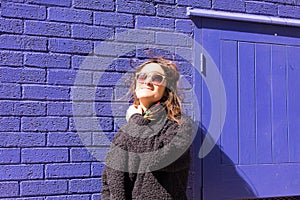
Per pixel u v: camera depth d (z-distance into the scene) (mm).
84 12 2977
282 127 3373
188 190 3084
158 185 2236
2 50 2779
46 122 2846
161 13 3152
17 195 2758
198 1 3236
